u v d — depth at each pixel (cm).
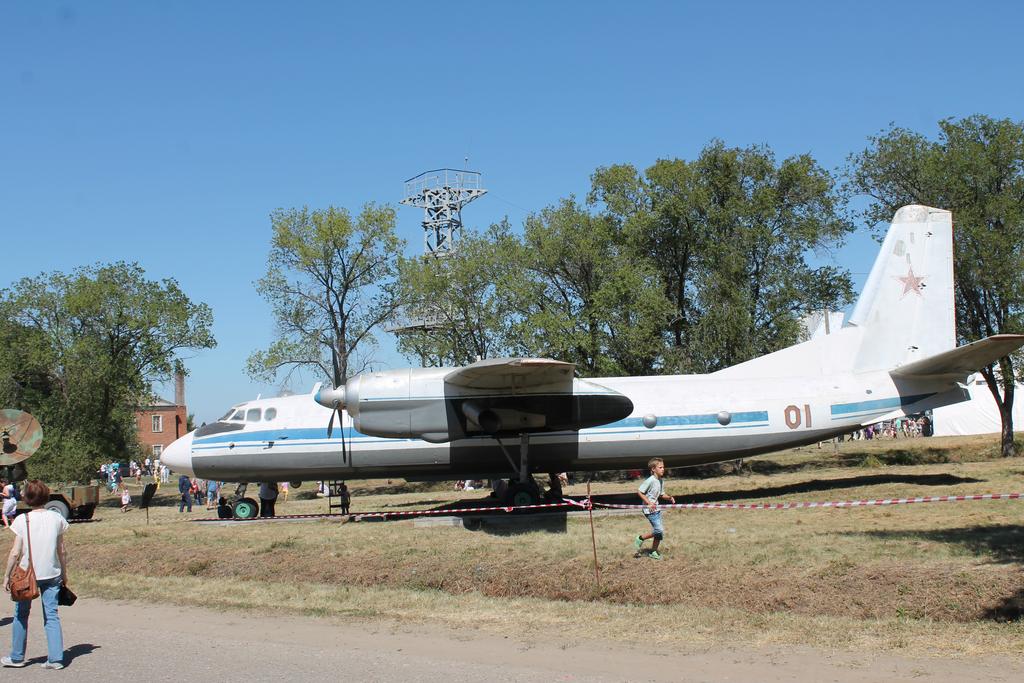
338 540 1540
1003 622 873
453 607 1072
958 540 1222
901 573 1029
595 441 1919
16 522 820
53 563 817
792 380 2006
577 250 3344
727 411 1945
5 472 2322
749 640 861
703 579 1098
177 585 1295
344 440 1952
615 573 1158
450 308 3275
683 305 3494
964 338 3073
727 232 3303
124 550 1583
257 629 988
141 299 3431
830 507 1781
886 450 3647
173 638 948
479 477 1991
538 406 1802
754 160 3325
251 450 1962
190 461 1975
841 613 955
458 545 1420
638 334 3133
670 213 3281
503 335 3206
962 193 2914
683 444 1928
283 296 3291
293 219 3275
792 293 3219
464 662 808
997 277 2809
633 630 923
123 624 1040
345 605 1103
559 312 3303
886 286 2041
